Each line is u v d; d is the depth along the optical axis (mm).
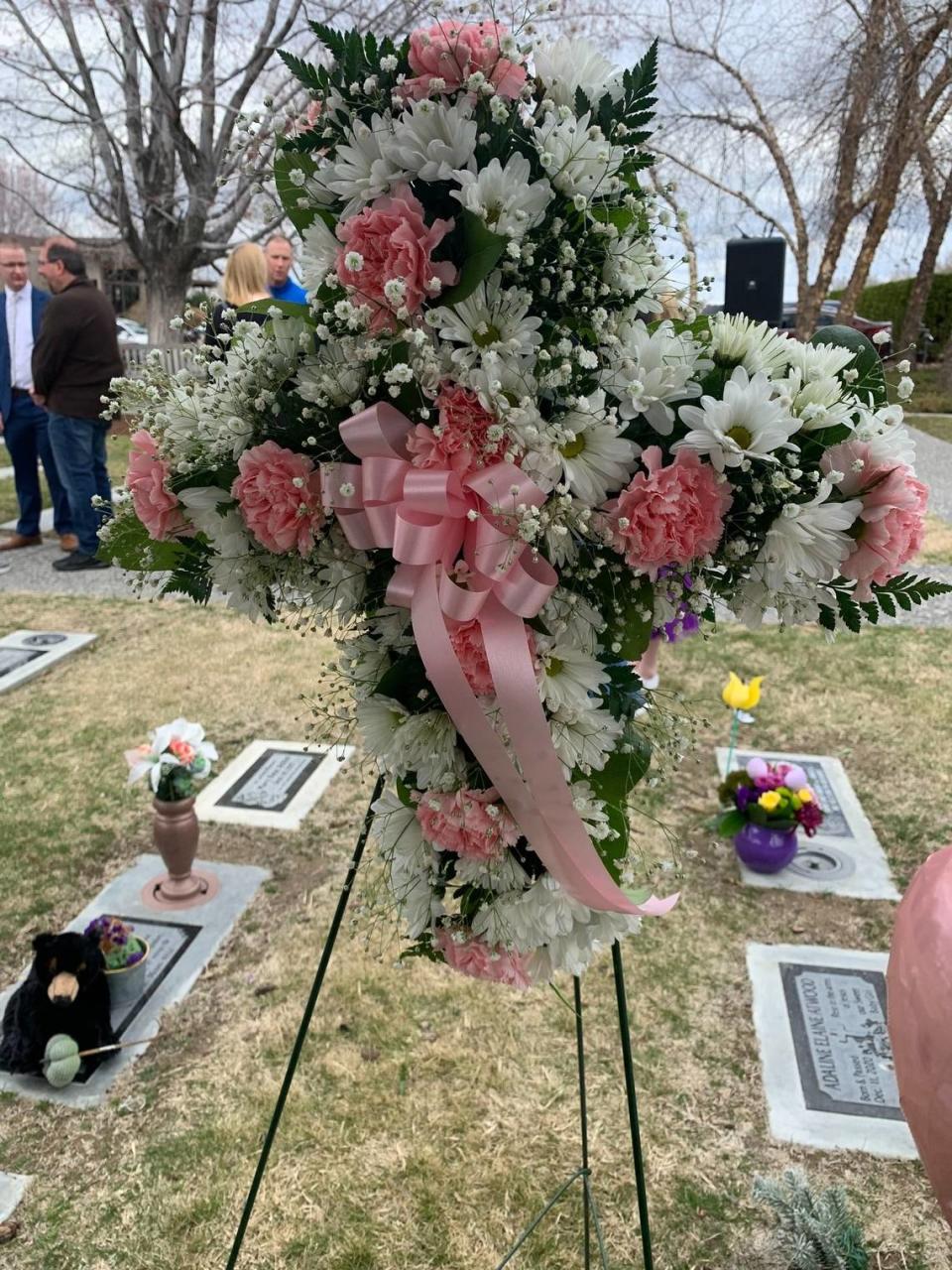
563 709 1117
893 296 20719
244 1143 2301
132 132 13578
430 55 1049
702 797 3850
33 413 6828
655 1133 2340
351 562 1178
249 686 4812
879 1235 2102
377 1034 2617
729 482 1050
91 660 5168
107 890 3213
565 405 1056
